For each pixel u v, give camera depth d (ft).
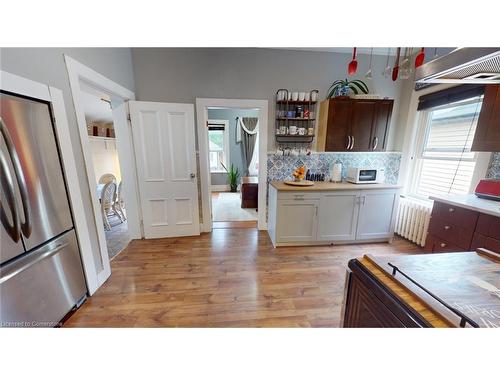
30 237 4.13
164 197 9.56
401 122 10.02
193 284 6.60
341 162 10.40
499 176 6.56
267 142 10.02
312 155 10.25
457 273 2.63
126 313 5.43
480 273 2.64
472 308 2.04
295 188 8.41
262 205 10.59
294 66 9.41
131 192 9.30
